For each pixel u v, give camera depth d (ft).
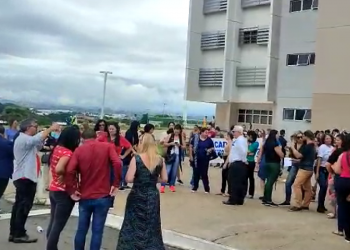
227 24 112.06
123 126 50.78
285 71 101.30
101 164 19.33
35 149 23.41
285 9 101.55
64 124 27.09
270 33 102.58
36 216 30.37
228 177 36.22
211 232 26.68
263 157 38.22
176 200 36.22
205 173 40.81
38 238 24.62
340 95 82.69
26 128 23.35
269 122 108.78
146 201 18.48
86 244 23.71
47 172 36.37
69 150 19.74
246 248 23.62
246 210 33.22
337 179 25.53
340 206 25.68
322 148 33.91
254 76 109.09
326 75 84.58
